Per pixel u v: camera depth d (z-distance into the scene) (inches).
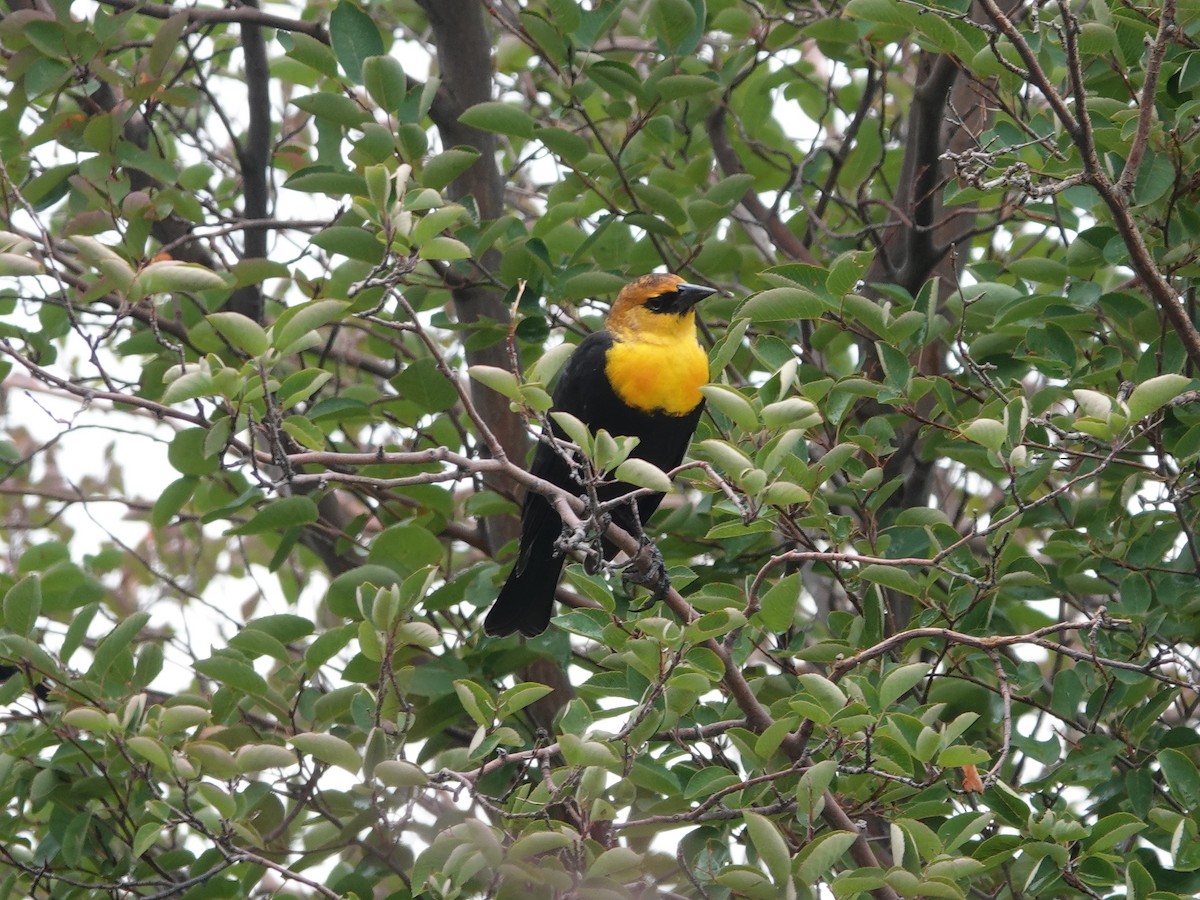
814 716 312.0
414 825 369.1
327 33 511.8
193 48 523.2
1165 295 357.7
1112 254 402.6
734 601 339.9
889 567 383.6
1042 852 320.5
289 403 313.3
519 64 610.5
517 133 461.1
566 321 561.3
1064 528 441.4
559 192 518.9
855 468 429.1
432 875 312.0
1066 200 446.6
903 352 424.2
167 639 511.5
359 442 595.5
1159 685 401.1
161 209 455.2
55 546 452.1
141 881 421.1
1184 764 348.2
